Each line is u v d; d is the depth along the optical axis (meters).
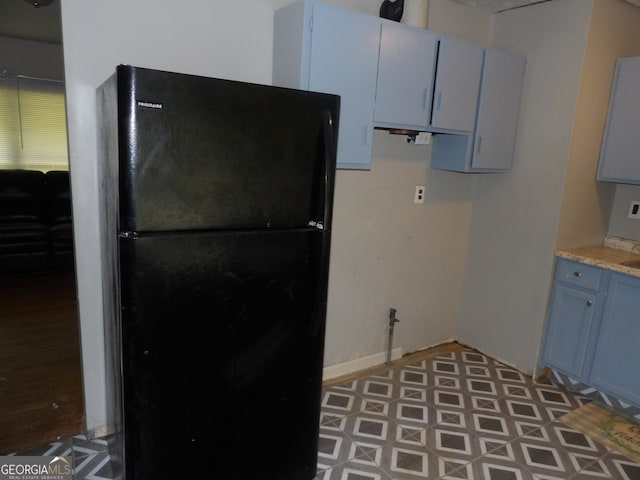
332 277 2.65
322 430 2.25
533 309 2.86
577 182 2.71
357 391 2.64
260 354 1.57
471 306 3.26
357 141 2.14
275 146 1.47
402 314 3.04
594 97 2.63
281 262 1.55
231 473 1.60
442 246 3.13
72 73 1.78
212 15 1.99
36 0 2.97
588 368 2.60
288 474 1.76
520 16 2.80
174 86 1.27
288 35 2.01
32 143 5.25
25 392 2.40
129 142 1.24
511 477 1.97
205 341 1.45
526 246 2.88
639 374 2.37
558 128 2.65
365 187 2.66
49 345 2.99
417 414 2.42
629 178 2.65
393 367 2.96
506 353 3.04
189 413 1.47
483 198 3.13
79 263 1.94
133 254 1.29
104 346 2.00
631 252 2.80
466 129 2.58
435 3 2.67
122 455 1.46
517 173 2.89
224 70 2.06
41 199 4.73
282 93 1.45
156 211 1.30
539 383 2.81
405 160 2.80
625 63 2.63
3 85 4.99
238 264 1.46
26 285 4.25
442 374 2.88
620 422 2.41
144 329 1.34
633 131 2.61
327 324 2.69
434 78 2.37
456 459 2.07
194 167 1.34
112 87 1.31
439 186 3.00
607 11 2.55
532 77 2.77
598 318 2.54
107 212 1.62
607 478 1.98
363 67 2.08
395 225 2.85
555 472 2.01
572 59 2.57
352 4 2.37
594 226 2.90
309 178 1.56
